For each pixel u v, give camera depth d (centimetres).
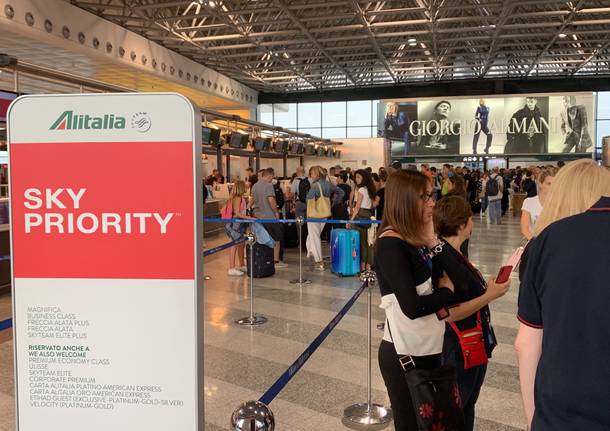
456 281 222
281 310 603
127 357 158
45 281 159
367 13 1444
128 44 1584
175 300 156
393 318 217
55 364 161
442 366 215
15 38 1241
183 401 158
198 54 1950
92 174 156
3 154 1114
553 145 2534
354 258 797
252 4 1455
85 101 155
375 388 382
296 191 1106
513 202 1936
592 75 2591
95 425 161
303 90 2844
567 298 124
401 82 2742
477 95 2652
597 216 129
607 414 116
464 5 1408
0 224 725
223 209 805
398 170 220
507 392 376
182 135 154
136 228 156
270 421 150
